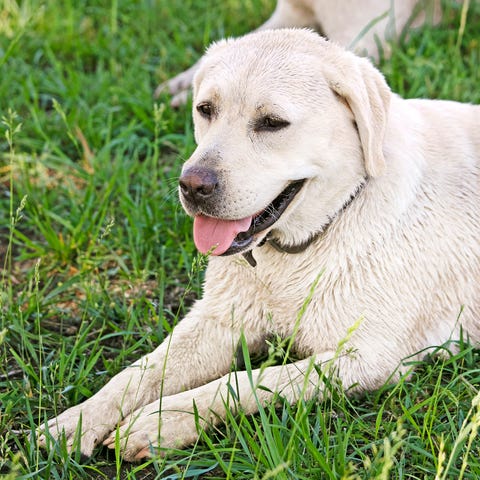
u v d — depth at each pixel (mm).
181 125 2344
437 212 1757
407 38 2467
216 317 1786
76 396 1725
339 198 1711
